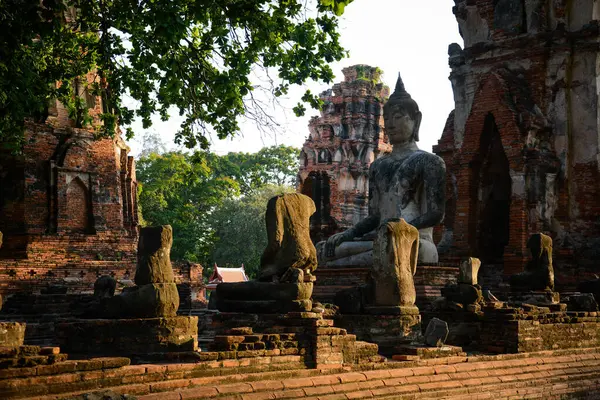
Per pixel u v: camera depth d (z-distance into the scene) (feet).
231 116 62.08
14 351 27.45
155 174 178.81
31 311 54.85
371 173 64.85
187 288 85.87
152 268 35.27
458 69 82.69
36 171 82.07
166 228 35.70
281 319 37.96
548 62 75.87
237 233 186.60
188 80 58.49
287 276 40.45
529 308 50.03
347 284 57.82
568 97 75.25
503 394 42.39
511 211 73.56
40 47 57.00
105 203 86.17
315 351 36.29
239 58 56.85
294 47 59.11
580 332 52.70
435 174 61.26
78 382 28.02
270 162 235.61
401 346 42.45
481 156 77.82
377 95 158.61
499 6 79.10
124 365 29.71
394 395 37.06
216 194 193.36
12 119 55.88
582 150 74.59
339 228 93.97
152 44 58.13
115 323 34.45
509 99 75.20
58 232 82.17
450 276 57.36
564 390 46.44
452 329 49.16
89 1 58.70
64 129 84.33
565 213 73.87
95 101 86.02
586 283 61.62
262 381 33.22
